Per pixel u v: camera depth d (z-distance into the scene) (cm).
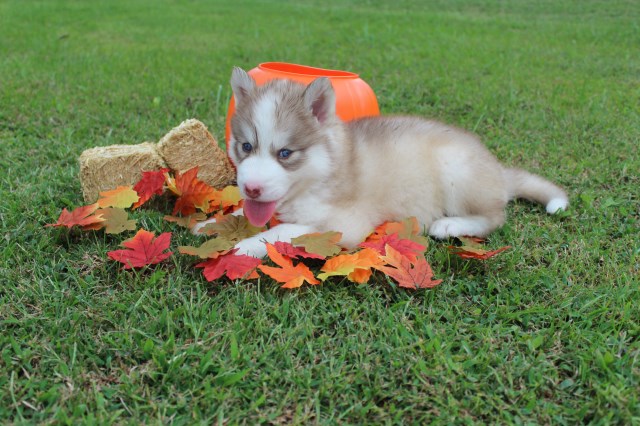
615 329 73
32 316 72
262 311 74
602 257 88
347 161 89
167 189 99
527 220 99
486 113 152
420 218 96
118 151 98
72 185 104
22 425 59
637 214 101
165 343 68
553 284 81
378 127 97
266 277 80
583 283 82
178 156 101
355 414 63
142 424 60
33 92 159
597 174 116
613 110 156
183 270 82
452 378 66
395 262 80
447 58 220
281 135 83
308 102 85
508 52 234
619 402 63
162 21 305
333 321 74
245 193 82
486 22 322
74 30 268
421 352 69
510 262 85
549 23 319
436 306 78
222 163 104
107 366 67
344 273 77
